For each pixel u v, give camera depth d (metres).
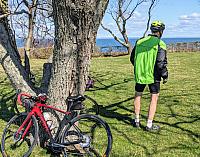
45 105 4.77
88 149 4.84
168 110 7.82
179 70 17.06
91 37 4.28
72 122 4.62
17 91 5.14
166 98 9.25
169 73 15.64
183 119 7.03
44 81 5.26
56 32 4.32
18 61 5.21
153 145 5.46
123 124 6.64
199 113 7.54
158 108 8.02
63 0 3.95
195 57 26.06
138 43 5.99
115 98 9.30
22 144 5.13
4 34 5.07
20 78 5.12
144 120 6.93
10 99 9.17
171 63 21.31
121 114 7.44
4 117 7.16
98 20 4.19
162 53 5.80
